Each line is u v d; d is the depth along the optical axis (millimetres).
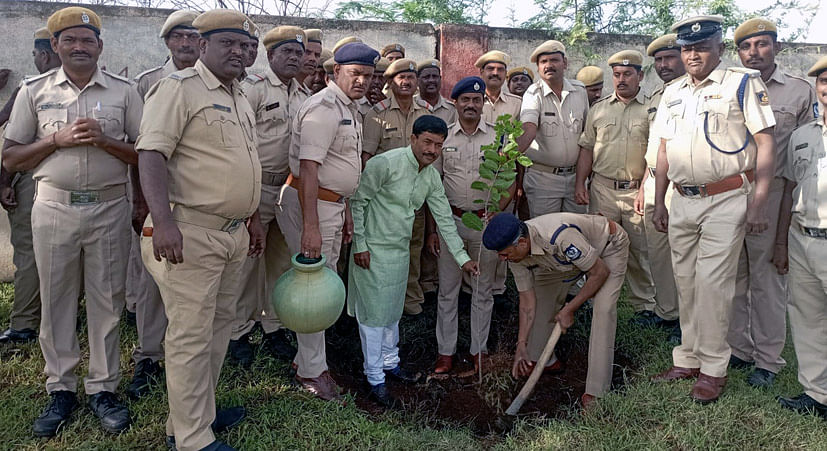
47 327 2963
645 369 3873
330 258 3320
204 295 2559
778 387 3600
